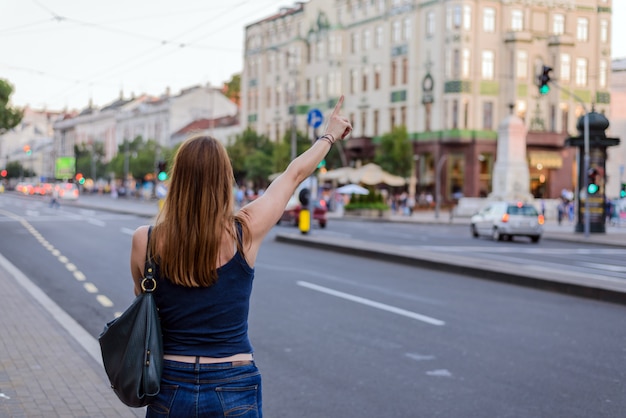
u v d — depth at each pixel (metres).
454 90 62.41
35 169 166.75
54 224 35.38
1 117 48.25
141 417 5.88
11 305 11.49
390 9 68.56
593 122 34.91
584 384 7.32
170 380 2.77
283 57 81.69
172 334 2.79
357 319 10.88
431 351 8.78
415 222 47.09
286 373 7.74
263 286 14.46
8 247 22.97
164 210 2.87
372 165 58.75
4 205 61.56
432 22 64.31
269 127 84.56
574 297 13.21
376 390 7.10
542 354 8.62
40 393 6.54
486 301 12.67
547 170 65.25
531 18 64.38
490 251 24.58
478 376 7.62
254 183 77.62
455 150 63.44
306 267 17.95
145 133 114.31
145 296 2.79
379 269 17.62
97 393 6.57
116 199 93.00
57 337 9.07
